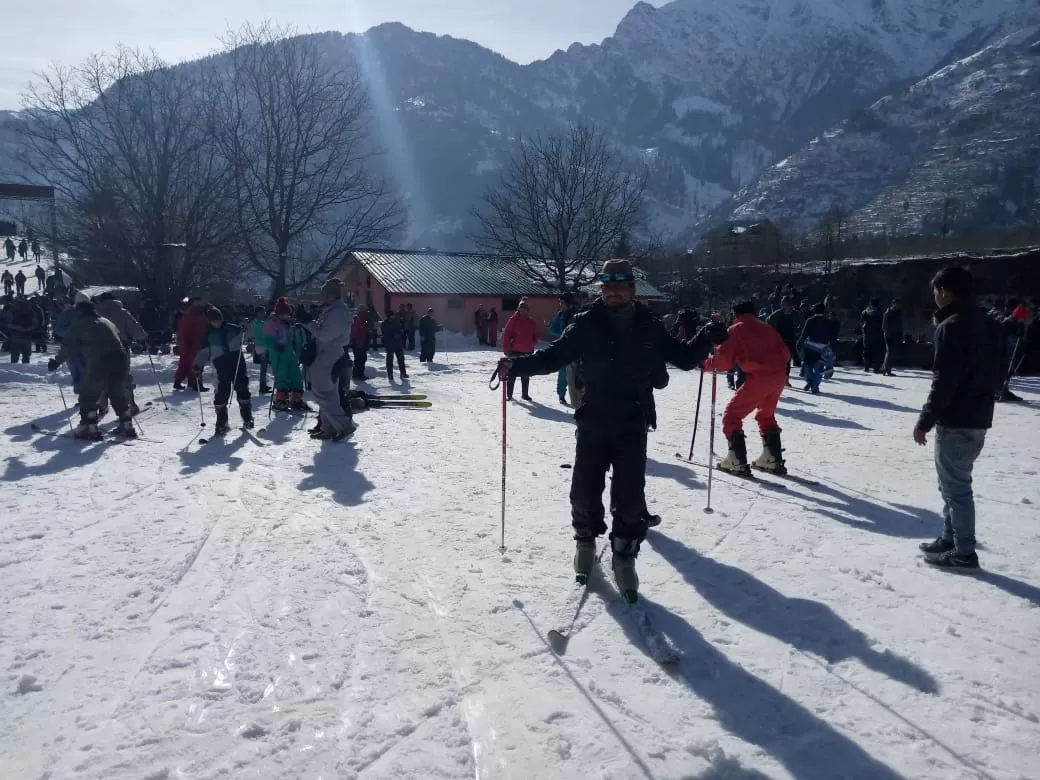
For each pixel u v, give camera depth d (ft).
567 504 20.59
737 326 23.72
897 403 43.83
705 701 10.66
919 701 10.66
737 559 16.38
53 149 97.14
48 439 30.14
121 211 96.73
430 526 18.49
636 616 13.20
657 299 123.34
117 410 30.50
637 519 13.87
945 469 15.80
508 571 15.46
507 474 24.39
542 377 59.31
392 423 35.65
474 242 134.31
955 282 15.23
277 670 11.42
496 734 9.85
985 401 15.30
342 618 13.21
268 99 108.17
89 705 10.48
